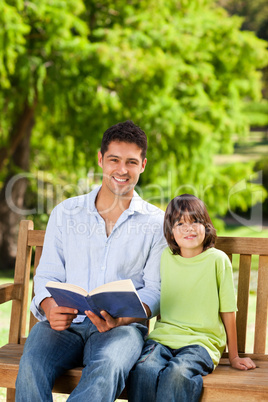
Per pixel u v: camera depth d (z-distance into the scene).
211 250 2.84
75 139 10.02
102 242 2.87
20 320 3.13
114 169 2.88
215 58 10.59
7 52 8.06
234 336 2.73
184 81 10.11
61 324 2.57
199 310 2.74
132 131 2.91
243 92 11.46
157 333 2.73
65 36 8.67
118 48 8.95
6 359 2.66
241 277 2.95
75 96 9.36
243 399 2.36
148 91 9.34
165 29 9.52
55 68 8.88
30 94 8.75
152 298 2.77
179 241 2.81
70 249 2.90
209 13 11.16
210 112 9.80
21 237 3.20
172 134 9.20
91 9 10.09
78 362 2.65
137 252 2.87
